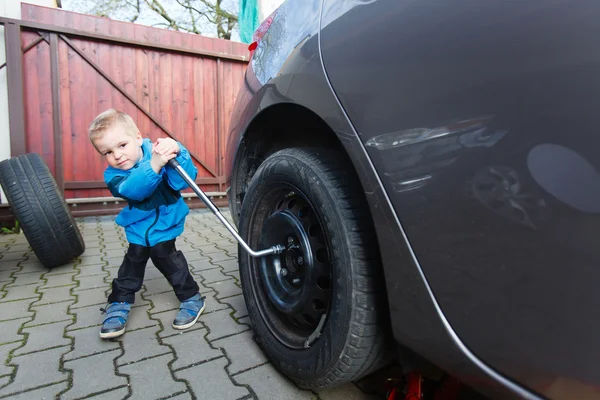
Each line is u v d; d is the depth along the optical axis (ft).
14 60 11.42
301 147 4.05
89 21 12.71
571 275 1.68
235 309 5.83
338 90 2.88
